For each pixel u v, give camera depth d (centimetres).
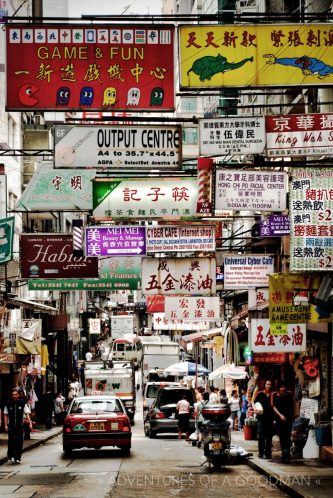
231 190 1647
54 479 1717
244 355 2914
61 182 2352
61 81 1435
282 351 2069
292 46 1441
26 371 3516
